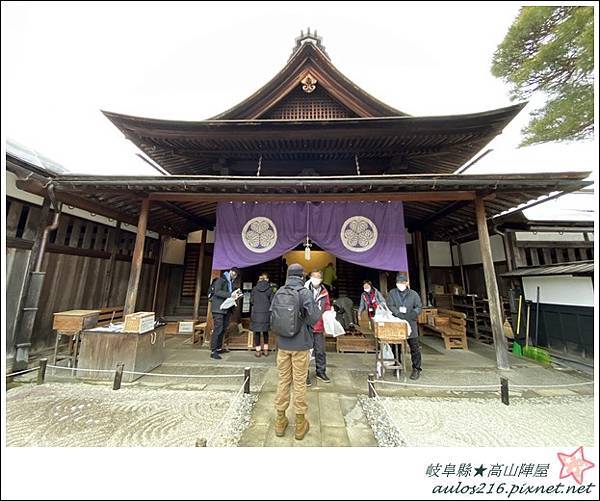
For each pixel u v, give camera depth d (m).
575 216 7.63
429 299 8.90
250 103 7.45
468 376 4.59
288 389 2.99
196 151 7.35
